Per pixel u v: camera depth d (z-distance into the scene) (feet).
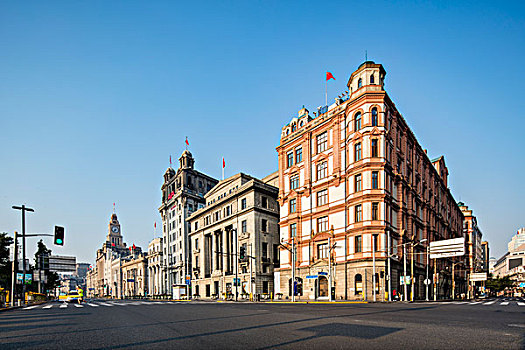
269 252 214.28
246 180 246.27
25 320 54.70
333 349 24.54
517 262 629.10
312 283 162.50
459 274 290.56
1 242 182.39
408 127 176.45
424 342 27.02
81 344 28.60
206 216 268.41
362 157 145.48
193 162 356.79
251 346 26.17
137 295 461.37
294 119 194.39
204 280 258.98
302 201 176.86
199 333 33.94
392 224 147.74
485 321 43.29
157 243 399.65
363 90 151.02
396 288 143.74
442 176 261.44
